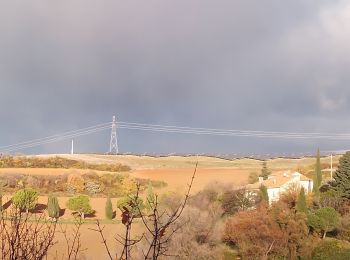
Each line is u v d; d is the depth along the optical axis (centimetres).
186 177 8988
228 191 6091
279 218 4725
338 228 5162
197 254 3562
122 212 536
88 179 8444
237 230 4597
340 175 6794
